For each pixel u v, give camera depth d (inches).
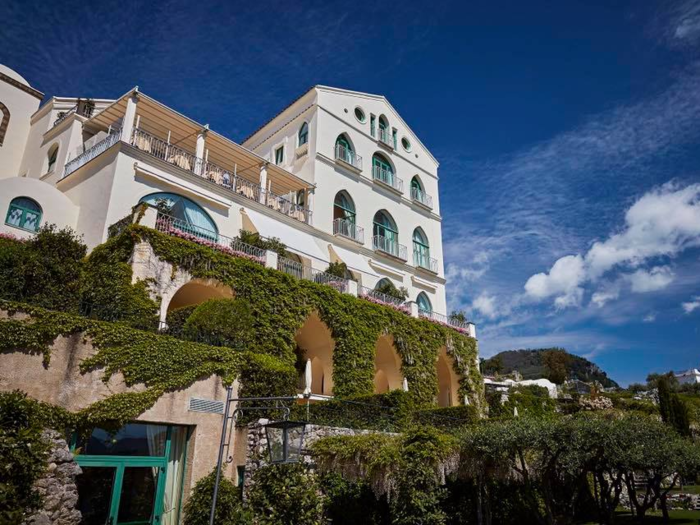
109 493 440.1
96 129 936.3
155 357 489.1
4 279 478.3
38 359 412.8
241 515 468.4
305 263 1005.8
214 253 717.3
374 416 652.7
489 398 1346.0
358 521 541.6
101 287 609.0
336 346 854.5
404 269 1283.2
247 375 564.7
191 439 504.1
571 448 553.9
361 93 1325.0
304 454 525.0
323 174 1144.8
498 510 684.7
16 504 336.2
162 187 800.9
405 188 1389.0
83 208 778.2
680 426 1343.5
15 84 1029.2
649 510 941.8
